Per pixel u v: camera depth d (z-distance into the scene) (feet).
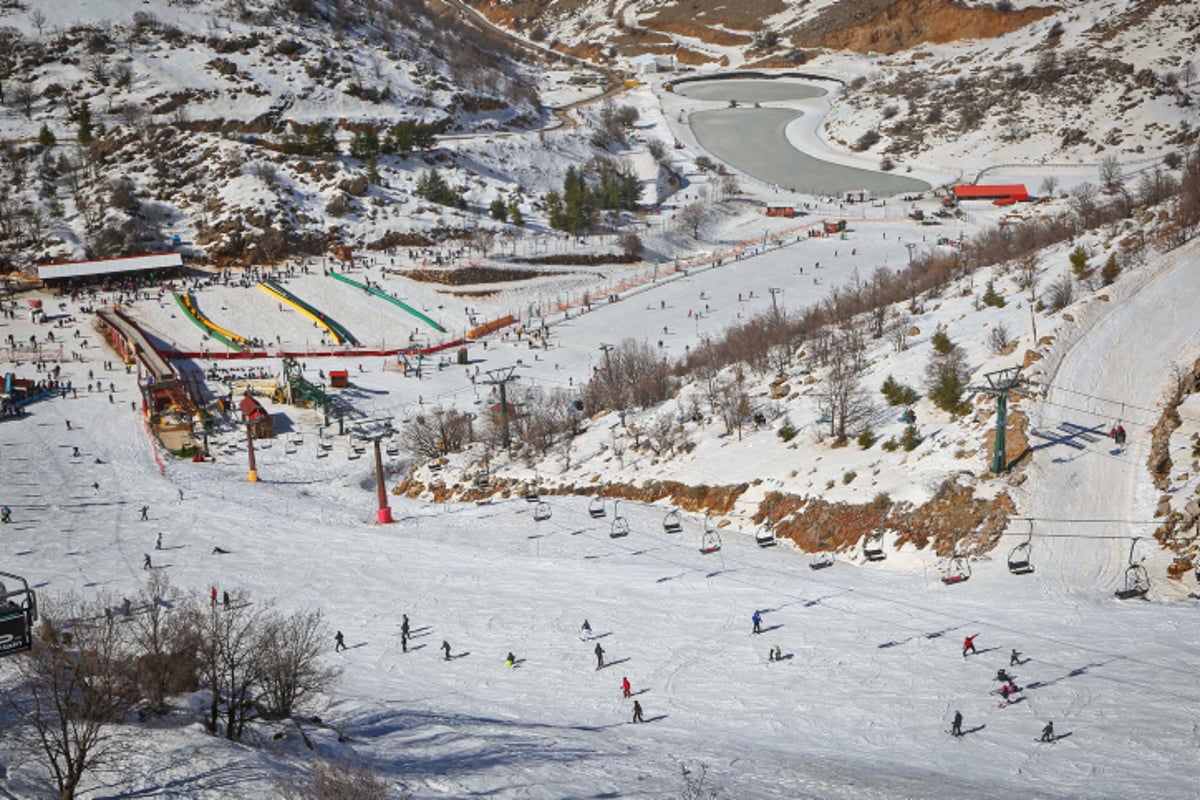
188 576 351.25
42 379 603.26
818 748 222.89
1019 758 210.18
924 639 269.85
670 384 508.12
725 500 384.88
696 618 299.58
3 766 177.17
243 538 395.34
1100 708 226.79
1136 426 351.05
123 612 290.76
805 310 617.62
